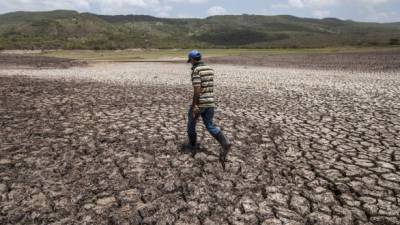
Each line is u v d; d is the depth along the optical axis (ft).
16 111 41.29
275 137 31.37
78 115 39.40
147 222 16.80
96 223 16.67
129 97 52.08
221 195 19.69
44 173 22.44
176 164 24.35
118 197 19.26
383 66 120.26
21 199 18.85
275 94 56.39
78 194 19.56
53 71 102.63
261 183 21.34
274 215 17.61
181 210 17.97
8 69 107.86
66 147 27.84
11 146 27.89
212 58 189.88
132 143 29.01
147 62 157.17
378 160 25.50
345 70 109.50
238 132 32.96
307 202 18.98
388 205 18.76
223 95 55.01
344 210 18.20
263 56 205.16
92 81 74.23
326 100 50.90
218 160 25.23
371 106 46.29
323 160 25.46
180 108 43.60
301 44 527.81
